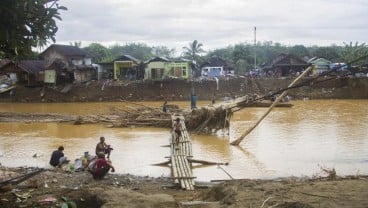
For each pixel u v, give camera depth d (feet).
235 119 121.80
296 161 66.18
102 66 227.61
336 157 68.33
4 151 77.20
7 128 109.40
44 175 51.98
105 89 198.80
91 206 33.83
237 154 72.90
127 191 35.83
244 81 201.87
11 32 23.66
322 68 227.61
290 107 153.69
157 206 31.01
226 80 202.18
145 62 225.15
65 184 48.08
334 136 88.43
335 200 32.17
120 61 220.23
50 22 24.12
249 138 89.30
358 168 60.44
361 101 173.88
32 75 206.49
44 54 221.05
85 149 78.48
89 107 169.78
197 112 99.35
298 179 52.37
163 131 102.63
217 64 245.04
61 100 195.21
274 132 96.32
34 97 196.65
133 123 110.93
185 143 73.92
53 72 205.36
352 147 76.23
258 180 51.60
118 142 86.48
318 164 63.62
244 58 282.56
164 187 48.62
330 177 49.75
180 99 195.72
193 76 231.09
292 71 234.99
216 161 67.15
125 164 65.46
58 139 90.94
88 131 103.35
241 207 30.27
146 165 64.80
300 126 104.58
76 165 57.47
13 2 22.70
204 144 83.46
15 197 34.35
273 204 30.68
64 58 219.61
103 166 51.88
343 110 140.67
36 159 69.62
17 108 167.53
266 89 197.16
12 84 200.64
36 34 24.39
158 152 75.46
